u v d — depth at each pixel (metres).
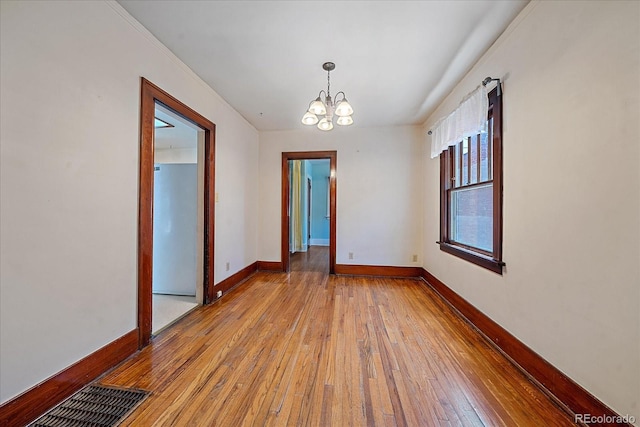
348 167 4.21
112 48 1.68
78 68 1.47
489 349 1.96
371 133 4.16
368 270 4.16
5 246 1.17
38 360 1.29
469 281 2.45
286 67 2.42
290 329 2.28
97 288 1.60
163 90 2.13
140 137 1.91
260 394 1.47
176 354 1.87
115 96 1.71
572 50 1.36
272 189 4.40
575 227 1.34
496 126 2.01
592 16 1.25
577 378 1.32
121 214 1.77
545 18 1.54
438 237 3.35
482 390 1.51
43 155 1.31
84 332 1.52
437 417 1.31
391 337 2.14
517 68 1.79
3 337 1.16
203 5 1.68
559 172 1.44
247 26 1.88
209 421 1.28
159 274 3.22
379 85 2.76
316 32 1.94
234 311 2.68
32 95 1.26
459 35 1.97
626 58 1.10
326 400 1.43
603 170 1.20
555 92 1.47
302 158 4.35
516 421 1.29
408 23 1.84
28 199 1.25
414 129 4.06
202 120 2.70
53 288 1.35
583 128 1.30
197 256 2.89
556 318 1.45
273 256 4.41
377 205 4.15
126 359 1.79
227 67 2.42
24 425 1.22
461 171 2.82
